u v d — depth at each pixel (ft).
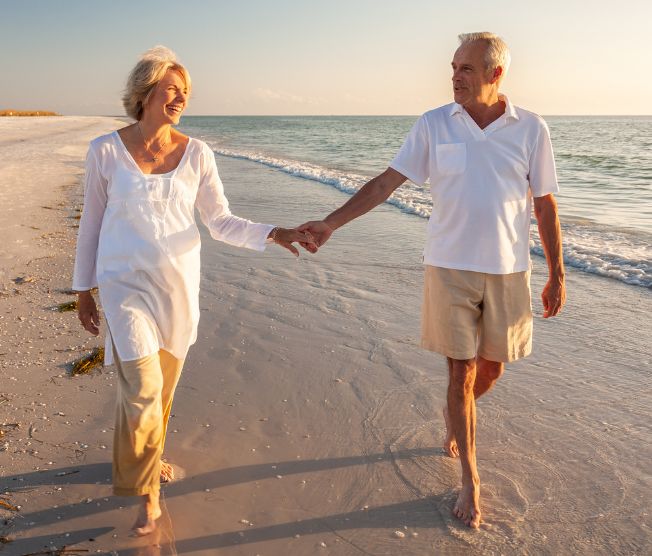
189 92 8.13
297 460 9.75
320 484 9.14
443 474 9.42
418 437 10.44
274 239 9.34
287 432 10.58
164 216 7.97
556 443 10.30
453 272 8.57
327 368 13.09
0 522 8.11
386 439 10.39
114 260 7.84
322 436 10.46
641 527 8.18
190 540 7.91
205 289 18.66
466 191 8.42
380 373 12.89
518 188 8.55
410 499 8.84
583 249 23.80
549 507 8.65
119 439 7.71
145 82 7.68
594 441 10.33
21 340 14.07
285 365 13.23
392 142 129.90
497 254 8.47
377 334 15.08
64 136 102.83
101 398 11.43
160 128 8.01
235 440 10.28
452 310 8.62
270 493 8.91
